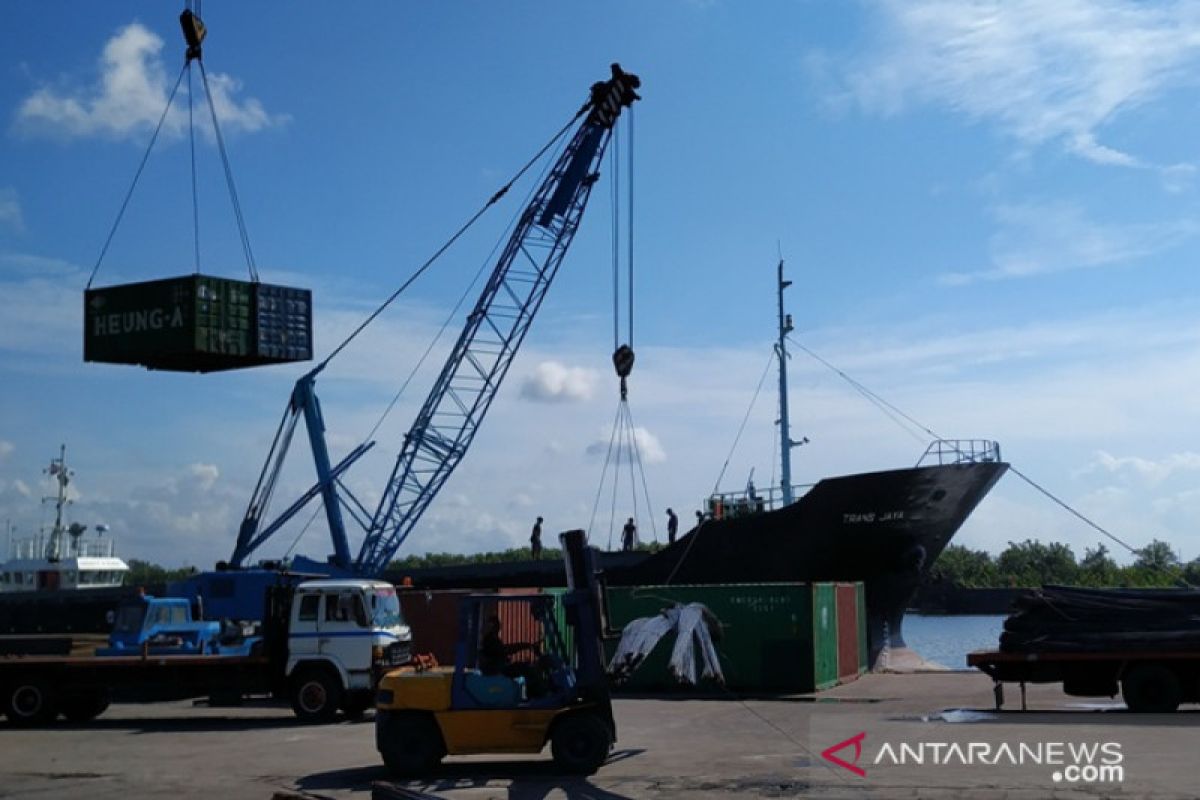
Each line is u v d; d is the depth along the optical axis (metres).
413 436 51.34
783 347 46.66
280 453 52.06
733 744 19.91
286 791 16.14
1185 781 14.64
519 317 51.16
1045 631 23.34
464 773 17.28
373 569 50.84
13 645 26.88
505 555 87.44
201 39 32.53
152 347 38.56
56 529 65.00
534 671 17.20
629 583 45.41
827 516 40.94
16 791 17.02
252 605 38.47
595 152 49.50
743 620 30.89
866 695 29.17
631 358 43.59
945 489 40.22
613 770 17.20
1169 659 22.50
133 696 27.41
